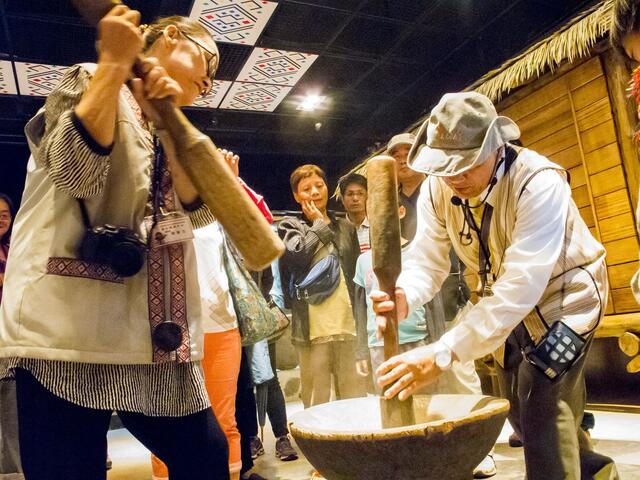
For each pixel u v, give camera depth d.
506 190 1.58
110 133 1.06
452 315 3.14
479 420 1.10
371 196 1.30
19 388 1.13
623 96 3.67
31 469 1.10
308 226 3.54
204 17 5.18
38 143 1.19
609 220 3.87
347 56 6.37
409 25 5.94
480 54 6.43
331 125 8.34
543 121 4.34
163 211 1.27
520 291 1.41
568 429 1.48
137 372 1.19
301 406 6.04
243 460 2.93
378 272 1.30
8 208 3.61
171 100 1.03
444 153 1.53
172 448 1.31
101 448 1.17
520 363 1.68
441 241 1.85
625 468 2.52
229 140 8.63
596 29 3.54
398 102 7.63
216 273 2.30
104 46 1.02
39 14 5.32
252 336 2.50
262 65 6.26
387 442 1.06
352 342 3.38
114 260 1.13
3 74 6.18
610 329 3.60
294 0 5.25
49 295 1.11
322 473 1.23
